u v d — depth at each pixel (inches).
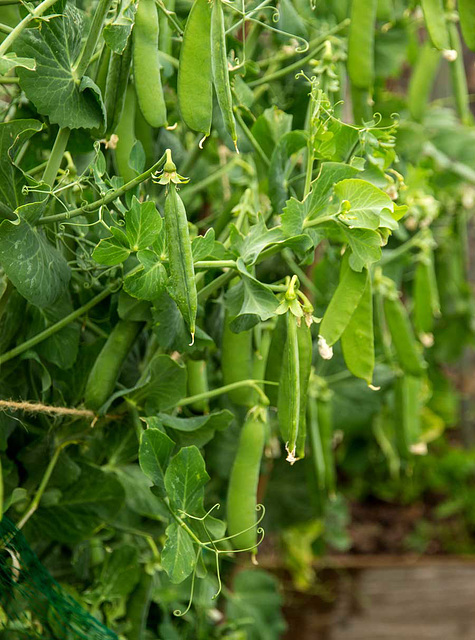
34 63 28.0
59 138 30.4
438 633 72.1
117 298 32.4
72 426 33.7
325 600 72.3
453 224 56.4
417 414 41.1
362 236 29.4
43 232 30.4
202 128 29.5
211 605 42.4
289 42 37.7
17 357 32.7
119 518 35.5
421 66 40.6
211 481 41.0
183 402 33.0
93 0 36.1
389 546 83.5
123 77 30.9
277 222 34.3
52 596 33.4
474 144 50.4
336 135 30.7
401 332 38.5
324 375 49.4
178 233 27.8
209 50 28.9
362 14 33.8
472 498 87.1
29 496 34.2
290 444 29.3
